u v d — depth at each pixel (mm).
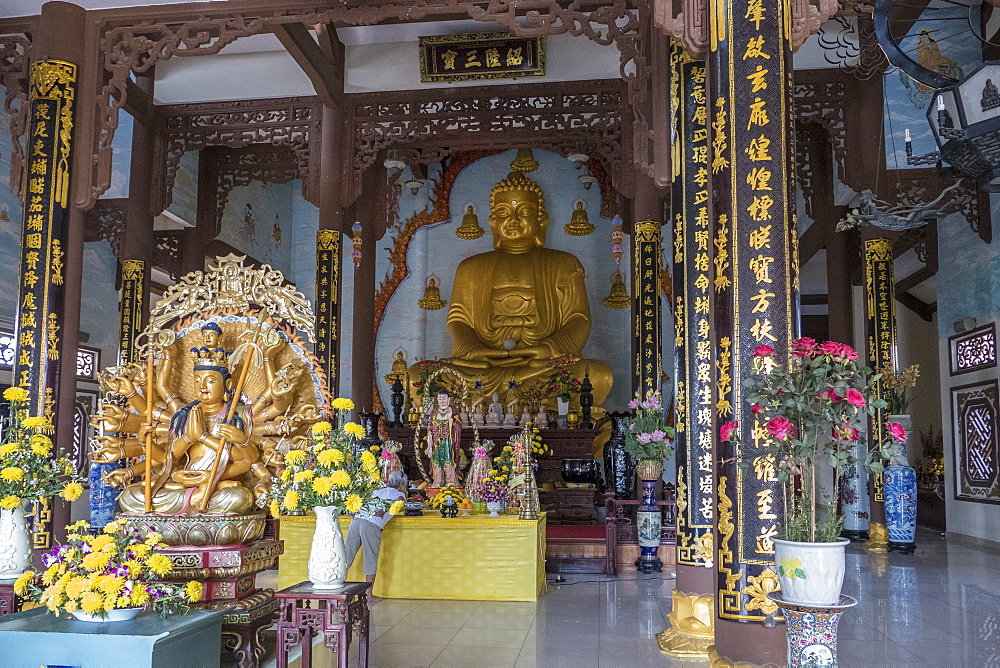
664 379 12805
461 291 13828
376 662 4781
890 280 9953
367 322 11430
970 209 10242
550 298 13586
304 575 7031
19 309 6293
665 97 6219
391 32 9250
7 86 6973
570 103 9508
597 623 5867
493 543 6824
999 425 10016
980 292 10539
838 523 3268
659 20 4453
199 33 6941
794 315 3906
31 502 4574
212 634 3395
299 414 4449
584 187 14398
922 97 9141
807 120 9180
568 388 11898
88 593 3076
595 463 11109
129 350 9633
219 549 4023
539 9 6844
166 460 4297
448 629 5684
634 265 9664
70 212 6488
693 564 5328
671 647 5000
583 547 8312
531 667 4699
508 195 14102
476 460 7859
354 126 9570
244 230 13078
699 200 5598
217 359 4398
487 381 12242
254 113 9758
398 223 14672
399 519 6898
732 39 4152
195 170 11320
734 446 3875
